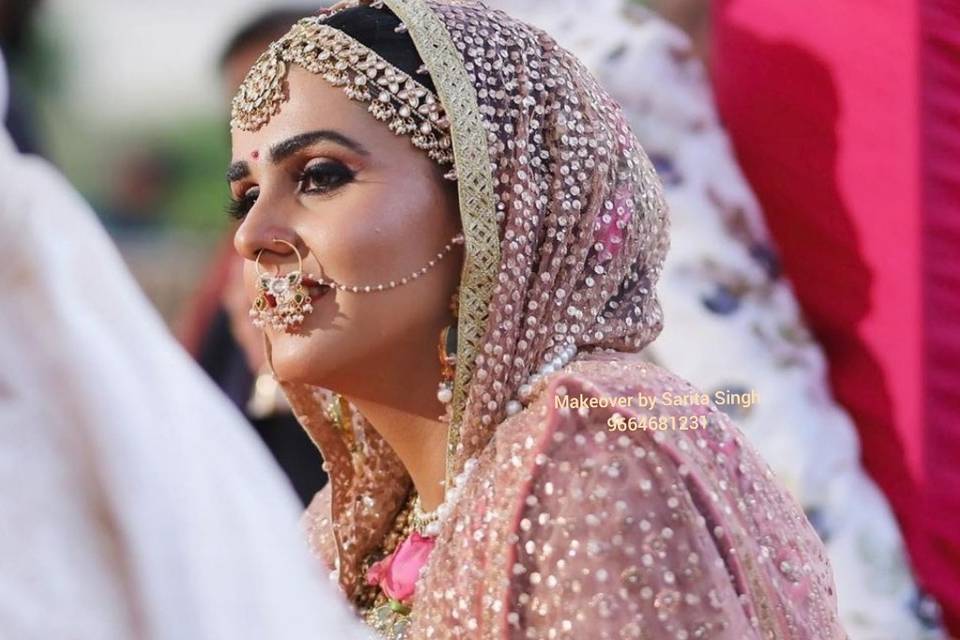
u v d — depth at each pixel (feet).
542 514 11.57
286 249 12.64
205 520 6.65
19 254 6.66
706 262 19.26
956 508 19.66
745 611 11.36
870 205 19.80
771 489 12.59
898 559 18.95
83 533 6.56
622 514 11.30
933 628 19.17
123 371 6.61
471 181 12.52
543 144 12.94
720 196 19.71
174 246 37.88
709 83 21.08
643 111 19.52
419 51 12.69
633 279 13.51
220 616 6.56
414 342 12.84
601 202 12.95
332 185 12.68
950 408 19.71
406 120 12.66
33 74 37.88
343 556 14.30
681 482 11.46
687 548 11.25
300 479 23.59
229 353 25.73
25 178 6.81
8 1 25.35
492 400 12.54
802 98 20.04
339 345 12.60
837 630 12.37
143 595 6.44
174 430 6.66
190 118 39.42
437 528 12.92
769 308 19.49
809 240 20.08
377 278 12.56
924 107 19.62
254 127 12.98
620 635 11.06
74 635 6.40
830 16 19.94
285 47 12.97
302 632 6.91
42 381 6.61
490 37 13.02
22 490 6.52
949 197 19.69
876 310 19.77
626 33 19.63
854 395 19.90
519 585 11.52
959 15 19.69
